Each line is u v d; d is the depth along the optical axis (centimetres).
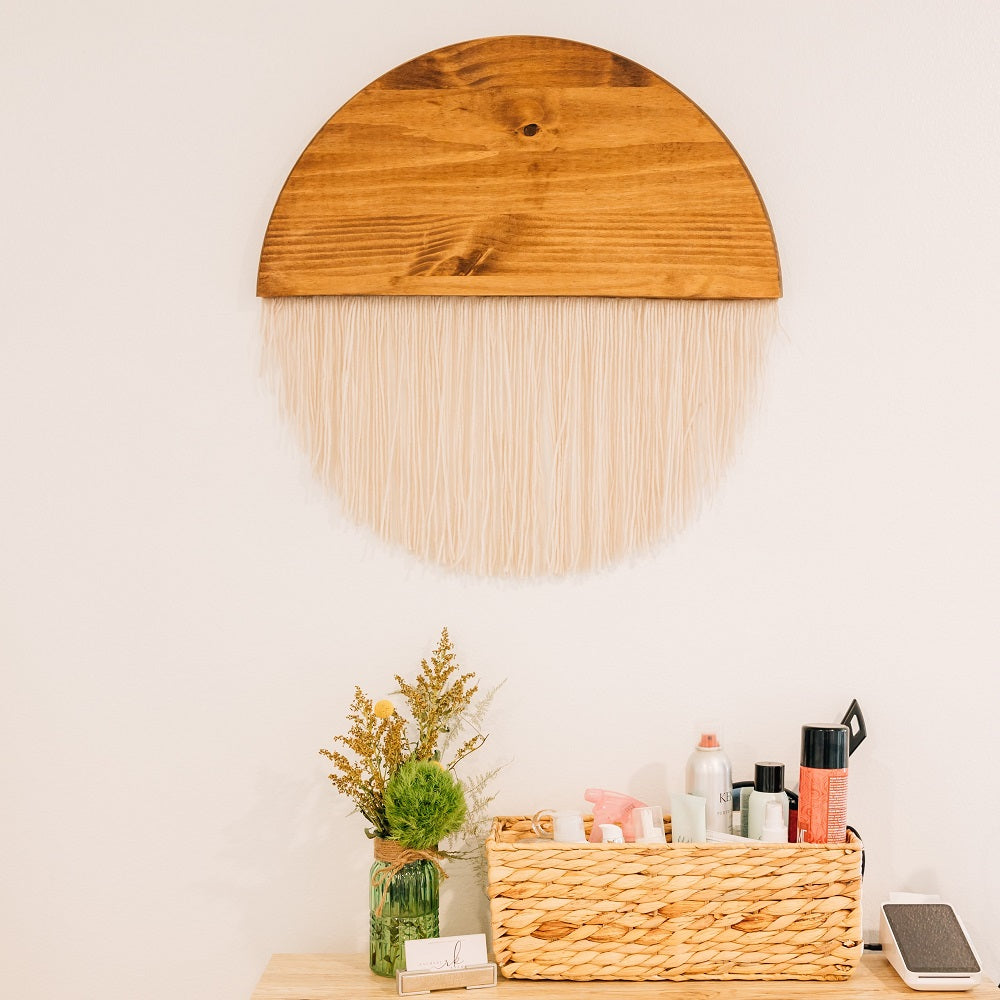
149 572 134
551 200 132
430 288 132
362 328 134
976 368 135
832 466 135
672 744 134
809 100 135
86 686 134
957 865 134
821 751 119
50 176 134
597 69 132
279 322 134
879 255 135
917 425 135
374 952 120
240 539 134
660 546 134
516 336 134
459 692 127
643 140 132
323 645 134
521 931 114
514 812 134
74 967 133
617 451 134
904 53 135
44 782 134
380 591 134
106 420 134
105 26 134
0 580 134
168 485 134
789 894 115
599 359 134
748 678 134
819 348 135
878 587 135
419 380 134
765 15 135
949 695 134
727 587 134
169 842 134
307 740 134
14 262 134
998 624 134
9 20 134
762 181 135
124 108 134
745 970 115
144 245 134
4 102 134
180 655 134
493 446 134
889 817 134
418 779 116
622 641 134
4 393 134
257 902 133
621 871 114
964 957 115
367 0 135
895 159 135
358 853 133
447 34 135
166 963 133
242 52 135
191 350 134
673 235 132
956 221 135
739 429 135
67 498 134
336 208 132
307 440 134
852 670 134
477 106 132
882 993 113
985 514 135
